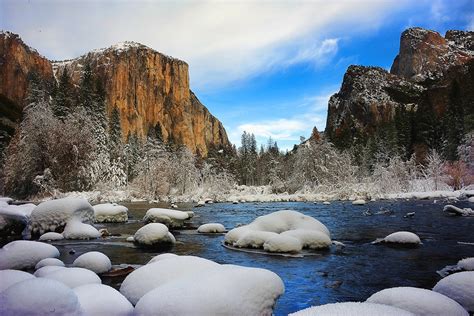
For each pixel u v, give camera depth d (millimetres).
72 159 36062
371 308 3607
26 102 52250
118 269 8453
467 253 11031
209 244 12695
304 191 43625
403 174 45500
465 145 47781
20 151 34688
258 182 83812
